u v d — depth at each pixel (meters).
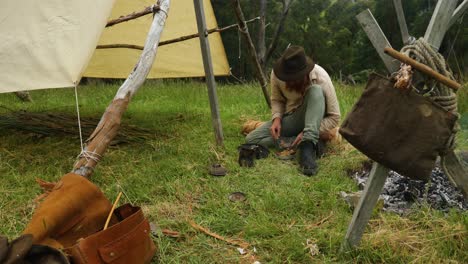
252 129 4.77
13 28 3.13
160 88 8.45
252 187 3.37
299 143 3.87
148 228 2.27
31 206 2.99
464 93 5.56
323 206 3.03
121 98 2.73
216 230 2.77
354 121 2.15
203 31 4.05
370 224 2.78
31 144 4.25
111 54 5.95
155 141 4.41
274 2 15.65
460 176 2.25
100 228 2.24
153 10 3.18
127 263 2.10
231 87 8.77
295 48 3.90
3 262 1.75
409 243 2.52
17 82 3.03
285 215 2.94
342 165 3.75
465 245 2.46
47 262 1.83
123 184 3.35
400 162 2.10
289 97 4.22
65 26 3.15
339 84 8.55
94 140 2.54
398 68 2.14
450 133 2.07
